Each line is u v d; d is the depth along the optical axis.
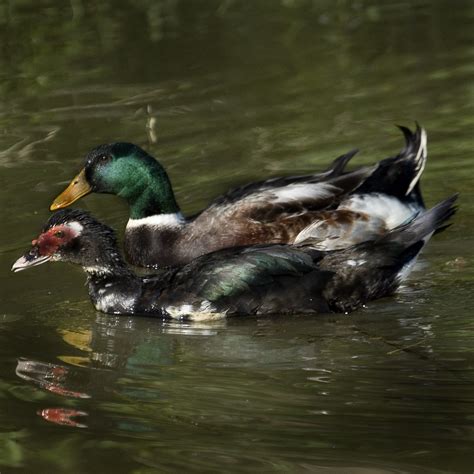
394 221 14.21
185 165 16.56
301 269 12.38
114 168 14.51
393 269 12.54
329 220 14.02
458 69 19.41
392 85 19.00
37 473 9.06
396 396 10.12
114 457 9.27
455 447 9.18
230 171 16.30
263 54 20.58
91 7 22.92
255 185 14.59
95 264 12.82
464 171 15.85
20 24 22.14
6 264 14.07
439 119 17.59
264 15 22.58
